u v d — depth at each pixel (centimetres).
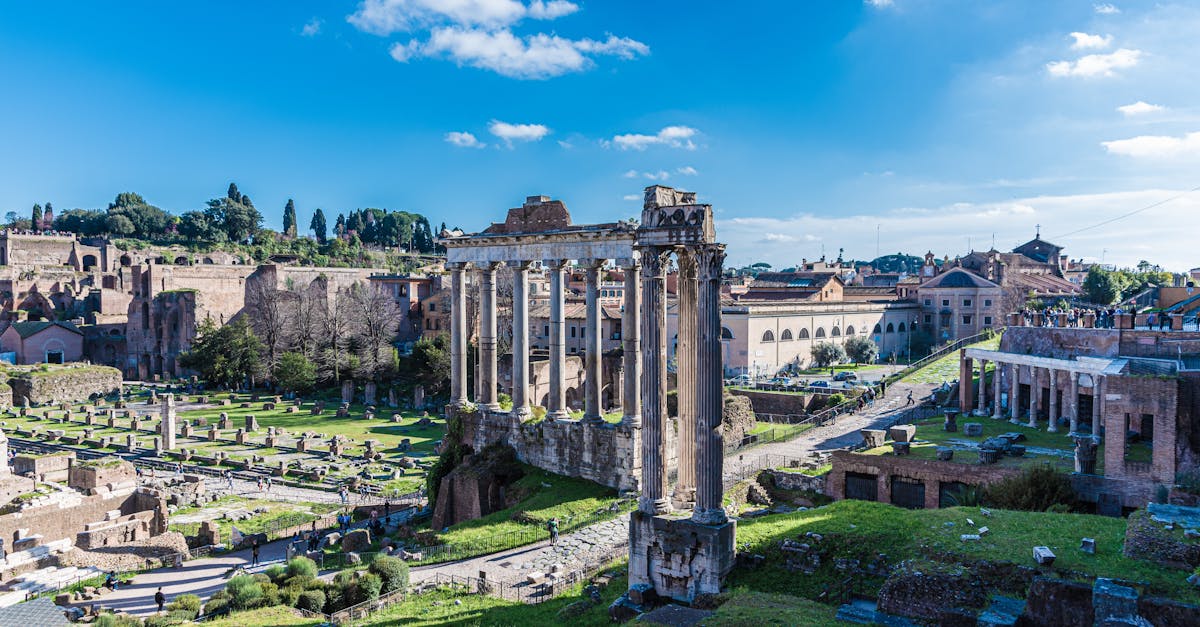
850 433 6303
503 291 10869
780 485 5072
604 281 14838
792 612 2456
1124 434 3925
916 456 4738
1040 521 3048
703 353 2886
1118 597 2089
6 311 16425
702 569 2889
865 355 11544
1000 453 4650
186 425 9244
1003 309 12556
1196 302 6938
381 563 3819
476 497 4972
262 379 12925
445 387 10906
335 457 8025
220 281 16162
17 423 10506
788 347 10919
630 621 2584
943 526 3008
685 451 3186
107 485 6000
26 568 4597
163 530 5556
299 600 3638
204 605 3662
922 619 2405
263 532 5441
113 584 4459
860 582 2780
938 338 13175
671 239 2934
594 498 4566
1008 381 6619
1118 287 12812
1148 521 2673
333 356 11975
